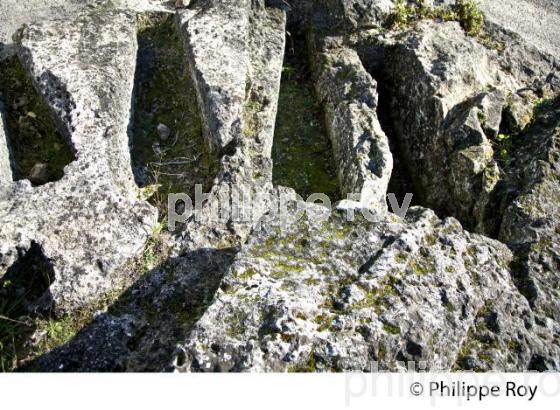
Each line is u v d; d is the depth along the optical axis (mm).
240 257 3850
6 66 5988
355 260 3932
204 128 5613
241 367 3299
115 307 4164
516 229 4902
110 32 5988
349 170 5539
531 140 5848
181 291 4148
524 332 3828
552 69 7242
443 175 5910
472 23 7230
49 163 5301
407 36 6715
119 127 5262
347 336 3479
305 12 7121
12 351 3984
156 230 4559
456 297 3805
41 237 4219
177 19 6430
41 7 7207
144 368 3631
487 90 6371
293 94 6734
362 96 6117
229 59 5922
